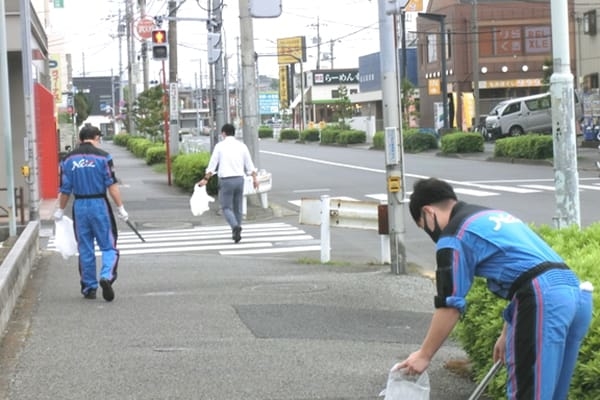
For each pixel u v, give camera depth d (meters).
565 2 8.29
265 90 138.75
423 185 4.18
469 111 55.16
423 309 8.81
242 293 9.66
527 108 45.81
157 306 8.87
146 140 46.56
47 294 9.58
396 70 10.61
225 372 6.36
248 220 19.14
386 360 6.72
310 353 6.93
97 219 9.02
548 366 3.79
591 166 29.84
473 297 5.66
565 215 8.31
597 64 43.19
